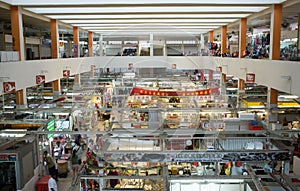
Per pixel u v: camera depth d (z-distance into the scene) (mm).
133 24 16484
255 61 10398
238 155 5582
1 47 13398
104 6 10398
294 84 7531
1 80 7855
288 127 10516
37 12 11797
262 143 7000
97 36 23938
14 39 10430
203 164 7926
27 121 9180
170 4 10164
